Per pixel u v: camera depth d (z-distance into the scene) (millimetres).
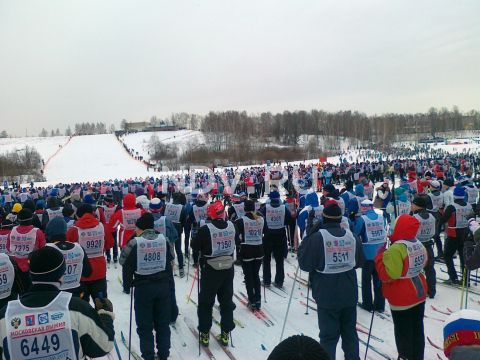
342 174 31484
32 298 2691
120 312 7078
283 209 7879
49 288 2770
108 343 2842
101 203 13133
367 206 6645
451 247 7719
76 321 2697
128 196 8492
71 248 5086
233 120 107562
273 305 7105
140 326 4941
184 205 9336
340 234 4547
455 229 7621
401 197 9297
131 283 4910
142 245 4867
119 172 63844
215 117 113000
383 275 4500
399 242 4488
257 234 6789
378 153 70125
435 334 5734
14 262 4922
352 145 91250
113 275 9523
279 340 5750
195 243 5512
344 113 114438
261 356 5305
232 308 5660
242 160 72062
